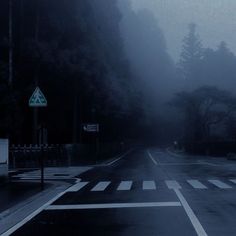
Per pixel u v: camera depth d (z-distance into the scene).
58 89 51.62
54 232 11.90
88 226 12.62
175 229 11.84
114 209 15.64
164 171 34.66
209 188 21.86
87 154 57.25
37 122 49.25
